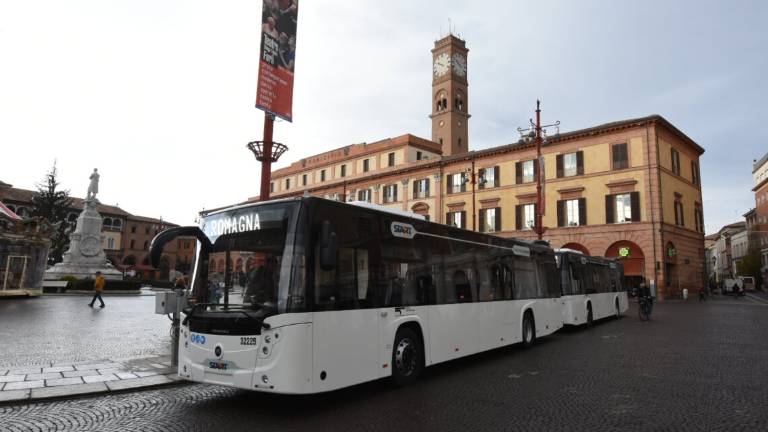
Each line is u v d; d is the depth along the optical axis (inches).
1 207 1179.3
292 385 250.7
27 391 300.4
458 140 2679.6
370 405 283.6
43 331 577.3
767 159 2874.0
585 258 789.2
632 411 265.1
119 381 331.9
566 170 1681.8
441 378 361.4
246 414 266.7
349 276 291.7
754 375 362.0
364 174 2469.2
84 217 1614.2
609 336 625.3
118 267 2935.5
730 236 4028.1
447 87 2704.2
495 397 299.9
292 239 267.7
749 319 853.8
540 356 462.0
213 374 271.6
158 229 3686.0
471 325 410.6
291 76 538.0
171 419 257.4
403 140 2295.8
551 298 588.4
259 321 258.8
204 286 292.5
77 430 237.5
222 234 295.3
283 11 532.4
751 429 233.3
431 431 233.3
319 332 265.1
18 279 1136.8
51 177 2498.8
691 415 256.8
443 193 2026.3
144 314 812.6
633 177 1541.6
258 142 522.0
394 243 333.7
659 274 1473.9
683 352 474.9
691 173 1795.0
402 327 334.0
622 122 1567.4
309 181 2783.0
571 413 262.1
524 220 1760.6
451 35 2733.8
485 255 452.4
